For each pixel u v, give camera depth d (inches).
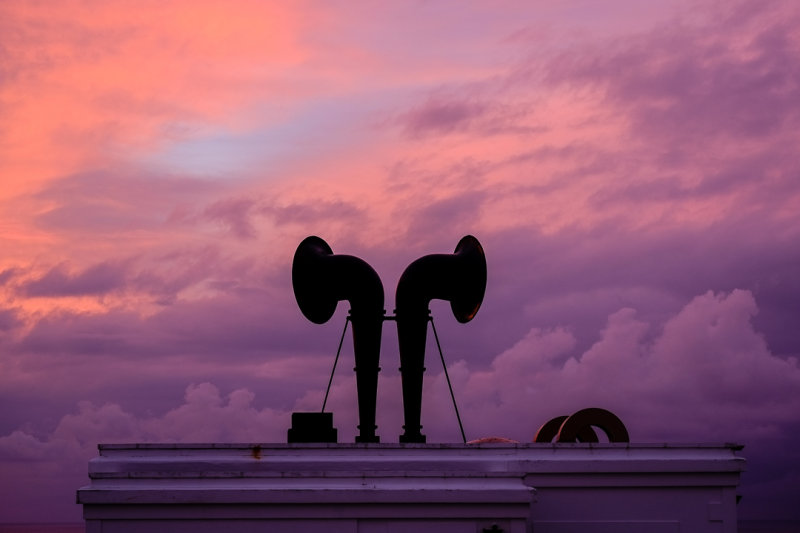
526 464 622.2
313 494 570.3
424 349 747.4
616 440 703.7
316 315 767.1
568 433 702.5
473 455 620.1
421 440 733.3
